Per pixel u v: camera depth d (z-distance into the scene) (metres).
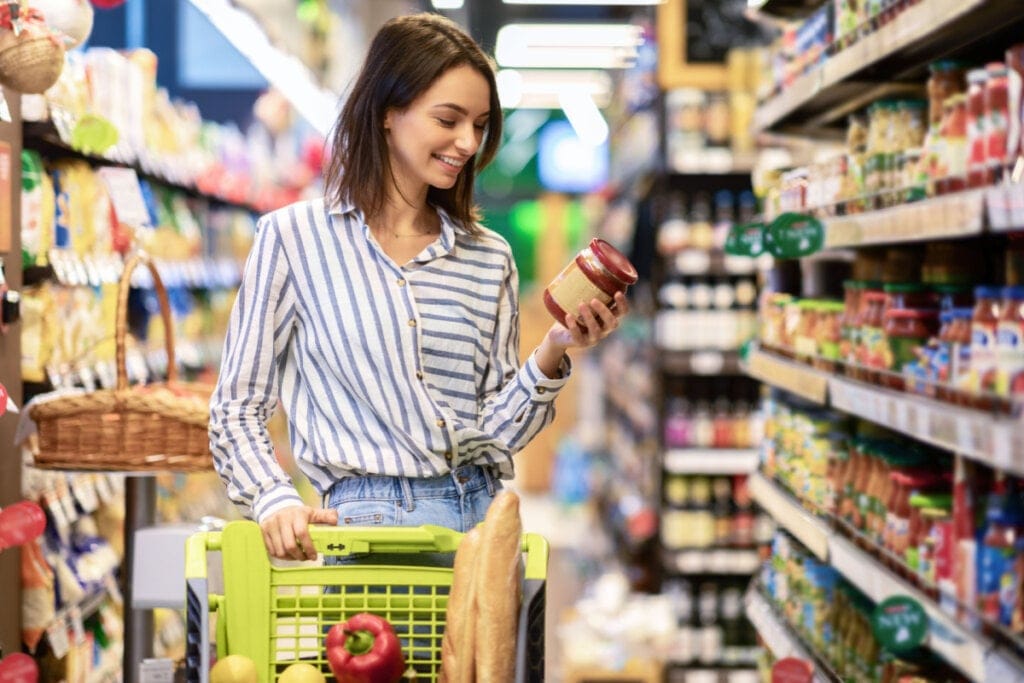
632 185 8.32
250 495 2.27
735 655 6.55
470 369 2.43
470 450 2.39
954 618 2.35
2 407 2.56
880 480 3.04
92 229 4.21
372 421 2.38
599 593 6.33
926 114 3.11
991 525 2.35
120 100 4.81
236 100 9.35
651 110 7.25
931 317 2.91
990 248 2.91
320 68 10.55
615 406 9.92
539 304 15.72
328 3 10.84
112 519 4.34
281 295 2.42
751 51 6.72
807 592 3.68
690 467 6.62
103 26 7.94
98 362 4.20
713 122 6.71
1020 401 2.12
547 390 2.38
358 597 2.21
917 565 2.72
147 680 3.18
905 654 2.85
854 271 3.66
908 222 2.62
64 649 3.58
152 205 5.19
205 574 2.12
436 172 2.36
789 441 4.02
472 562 2.09
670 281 6.79
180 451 3.16
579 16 13.63
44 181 3.75
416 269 2.41
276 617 2.18
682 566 6.56
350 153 2.39
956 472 2.45
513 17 13.75
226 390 2.37
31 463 3.24
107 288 4.39
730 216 6.71
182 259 5.81
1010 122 2.35
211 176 6.35
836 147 4.68
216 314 6.75
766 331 4.41
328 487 2.41
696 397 6.88
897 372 2.91
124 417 3.14
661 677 6.02
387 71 2.34
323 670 2.20
